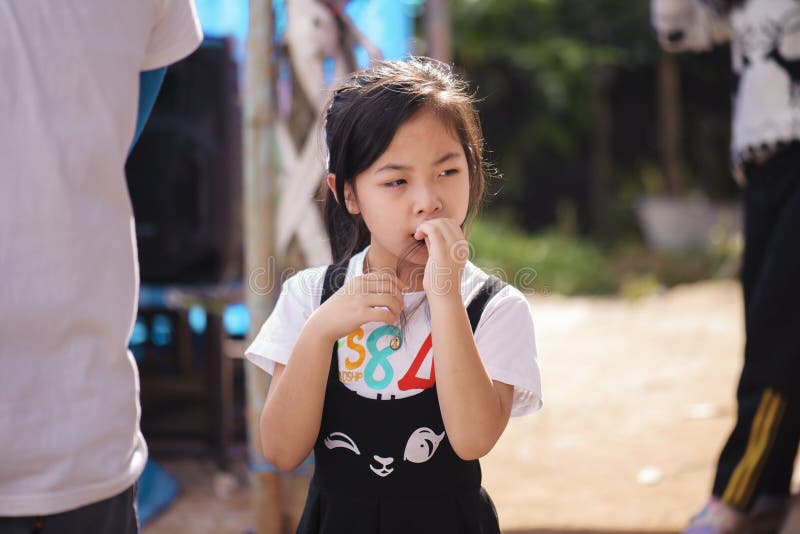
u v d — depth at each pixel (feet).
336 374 6.34
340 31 11.44
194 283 16.84
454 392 5.71
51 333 4.99
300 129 11.35
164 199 16.42
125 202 5.41
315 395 6.08
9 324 4.89
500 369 6.19
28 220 4.94
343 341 6.38
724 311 30.83
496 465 16.08
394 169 5.88
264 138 10.45
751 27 10.53
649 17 46.60
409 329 6.30
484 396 5.76
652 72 49.96
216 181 16.70
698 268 40.34
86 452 5.07
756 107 10.46
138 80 5.55
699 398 20.01
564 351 26.17
